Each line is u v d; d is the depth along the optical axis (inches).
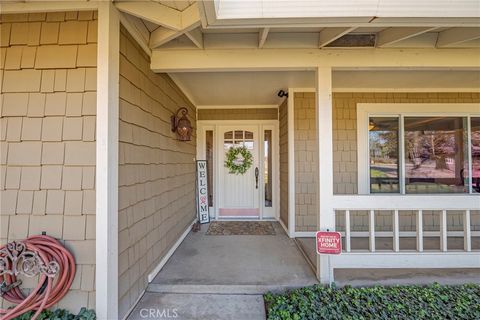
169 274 107.3
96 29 74.1
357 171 164.4
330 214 100.8
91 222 72.8
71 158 73.6
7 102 74.8
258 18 70.6
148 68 101.5
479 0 68.8
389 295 90.6
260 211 211.3
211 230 178.2
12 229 73.7
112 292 72.8
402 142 164.2
